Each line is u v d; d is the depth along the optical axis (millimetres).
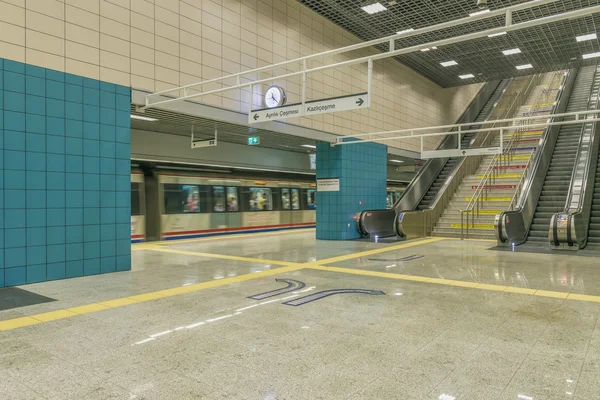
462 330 3889
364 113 13875
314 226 19469
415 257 8828
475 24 11492
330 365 3076
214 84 9211
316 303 4930
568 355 3256
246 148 15805
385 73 14883
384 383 2771
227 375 2910
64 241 6543
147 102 7871
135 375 2920
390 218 14352
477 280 6289
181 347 3467
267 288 5785
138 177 12445
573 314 4422
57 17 6652
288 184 18031
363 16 11477
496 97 21844
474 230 13062
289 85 11109
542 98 20156
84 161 6820
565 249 9781
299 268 7484
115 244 7195
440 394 2613
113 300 5117
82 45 6965
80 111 6789
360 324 4086
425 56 14617
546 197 12133
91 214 6891
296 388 2703
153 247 11039
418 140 16922
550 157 13648
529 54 13977
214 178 14633
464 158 16141
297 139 12422
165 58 8258
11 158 5973
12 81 6008
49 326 4070
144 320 4254
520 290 5594
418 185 15297
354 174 13414
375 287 5816
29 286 5973
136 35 7777
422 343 3541
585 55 14094
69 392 2672
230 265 7871
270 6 10625
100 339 3682
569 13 4246
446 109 19031
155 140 12531
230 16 9625
